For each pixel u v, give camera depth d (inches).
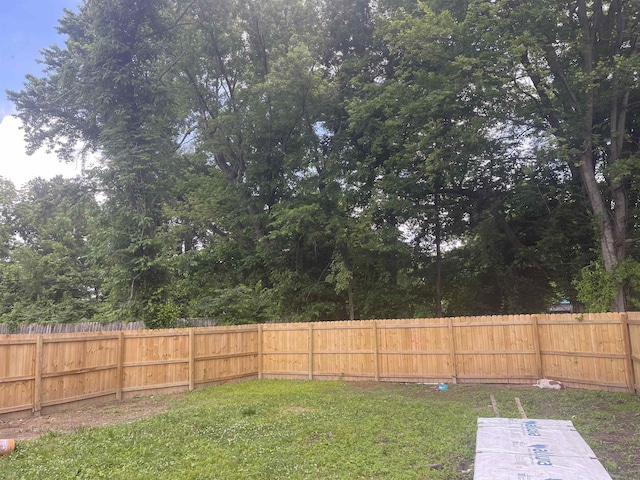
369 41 977.5
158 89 812.0
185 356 588.4
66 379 473.7
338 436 312.2
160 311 722.2
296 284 917.2
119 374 529.3
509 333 546.6
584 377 481.4
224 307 775.1
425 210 861.8
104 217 765.9
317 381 624.4
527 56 681.6
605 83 668.7
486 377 550.9
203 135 1091.3
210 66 1064.2
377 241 823.7
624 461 250.1
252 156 1026.1
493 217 840.3
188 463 261.7
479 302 955.3
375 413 389.1
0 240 1289.4
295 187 1009.5
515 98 689.6
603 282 635.5
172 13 911.7
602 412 371.9
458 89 699.4
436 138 738.2
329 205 922.7
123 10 754.8
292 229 865.5
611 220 676.1
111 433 335.0
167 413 413.4
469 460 257.3
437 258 944.3
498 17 667.4
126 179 728.3
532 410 391.5
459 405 422.0
